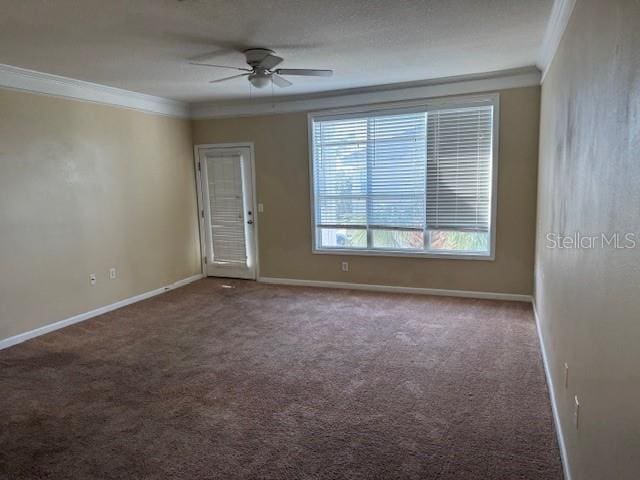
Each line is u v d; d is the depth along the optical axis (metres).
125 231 5.23
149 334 4.20
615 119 1.38
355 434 2.49
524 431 2.48
